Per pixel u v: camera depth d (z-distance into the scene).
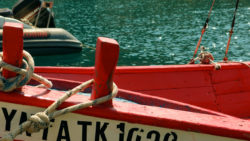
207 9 48.91
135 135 3.81
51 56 20.23
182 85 9.88
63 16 41.28
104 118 3.77
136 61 20.70
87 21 37.66
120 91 6.07
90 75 9.21
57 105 3.62
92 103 3.67
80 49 21.28
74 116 3.78
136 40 27.52
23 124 3.56
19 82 3.65
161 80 9.68
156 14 44.47
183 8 50.69
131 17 41.53
